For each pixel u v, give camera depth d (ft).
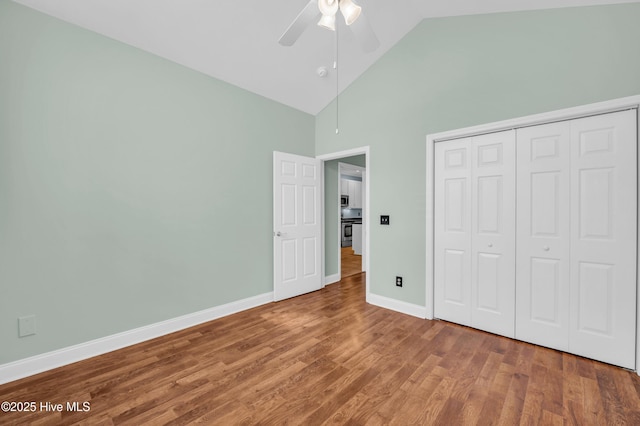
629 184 6.43
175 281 8.85
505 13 7.97
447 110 9.05
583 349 7.00
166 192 8.63
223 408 5.28
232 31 8.33
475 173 8.64
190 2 7.21
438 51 9.23
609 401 5.39
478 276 8.63
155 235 8.41
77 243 7.07
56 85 6.73
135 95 7.98
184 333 8.61
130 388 5.89
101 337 7.43
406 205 10.09
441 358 7.01
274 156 11.46
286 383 6.03
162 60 8.53
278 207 11.53
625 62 6.38
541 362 6.80
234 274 10.41
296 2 7.92
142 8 7.05
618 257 6.56
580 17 6.90
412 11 9.10
